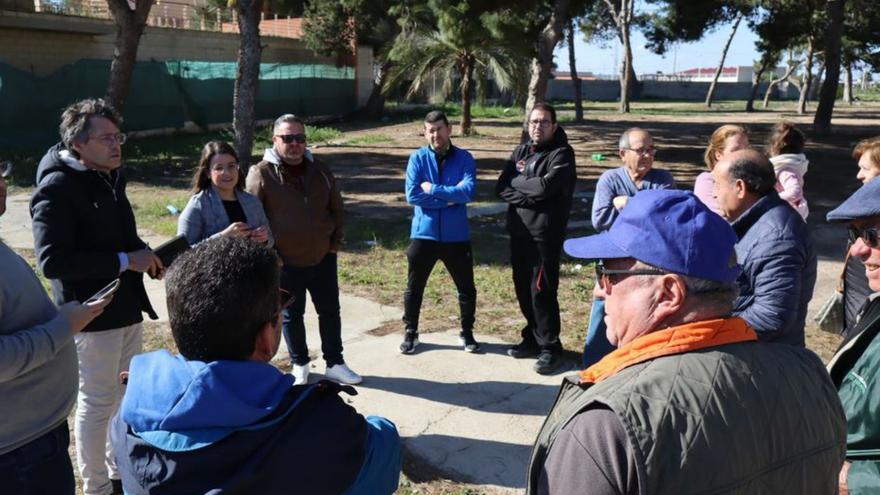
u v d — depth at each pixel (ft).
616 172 15.70
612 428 4.75
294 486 5.04
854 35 109.70
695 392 4.90
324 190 15.64
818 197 44.32
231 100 90.99
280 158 15.30
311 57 115.55
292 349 16.19
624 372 5.17
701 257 5.35
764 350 5.46
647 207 5.52
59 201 10.36
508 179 17.17
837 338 19.93
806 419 5.25
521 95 80.33
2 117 62.75
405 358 18.25
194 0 116.57
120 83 54.24
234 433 4.98
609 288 5.71
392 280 25.27
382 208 39.65
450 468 13.12
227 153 13.66
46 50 74.38
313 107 105.40
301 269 15.71
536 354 18.34
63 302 10.78
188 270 5.38
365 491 5.54
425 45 81.15
